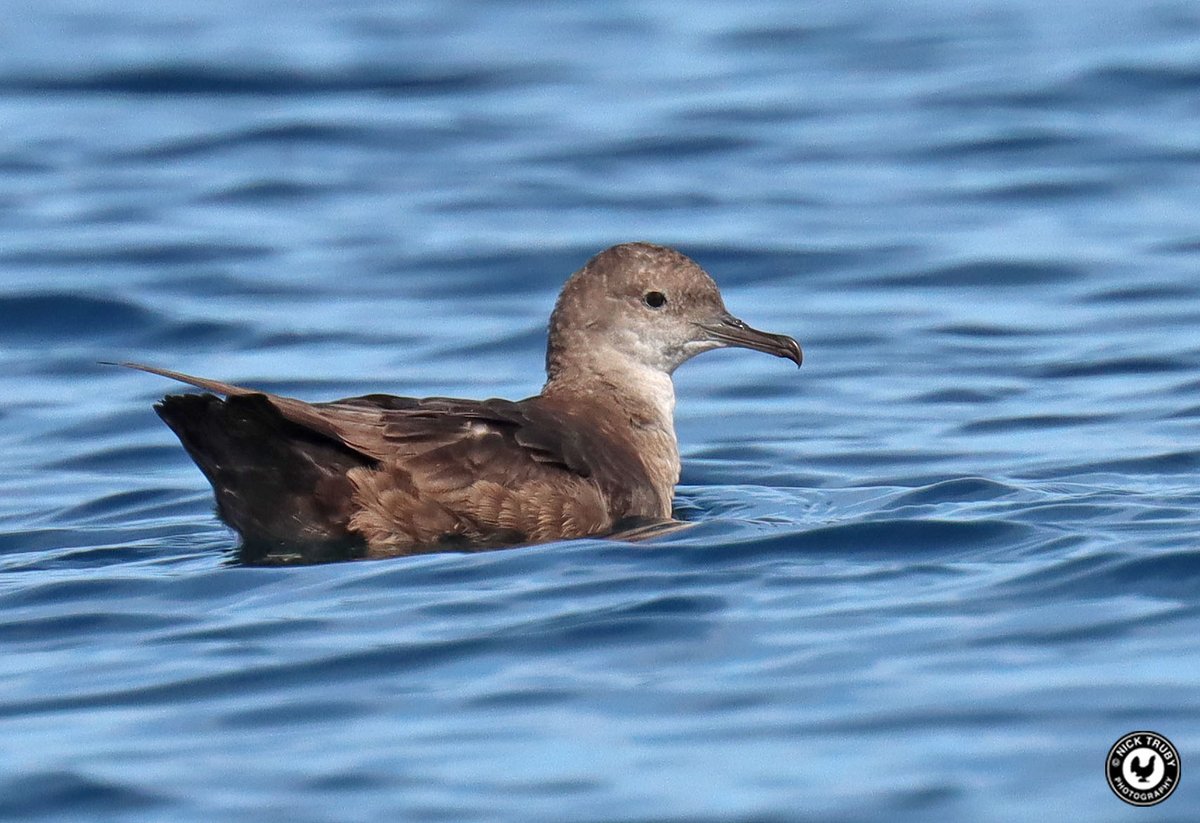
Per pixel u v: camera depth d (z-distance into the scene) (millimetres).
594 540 13172
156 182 26328
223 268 22688
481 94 30516
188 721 9984
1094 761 9039
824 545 12711
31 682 10672
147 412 18031
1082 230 23641
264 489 12961
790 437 17141
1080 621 10859
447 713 9961
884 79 30719
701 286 15531
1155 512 13227
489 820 8734
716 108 29312
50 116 29359
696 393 18859
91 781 9242
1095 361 19109
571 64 32250
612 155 27281
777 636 10891
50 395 18750
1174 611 10938
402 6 36938
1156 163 26062
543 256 22969
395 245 23547
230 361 19828
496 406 14109
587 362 15492
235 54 32406
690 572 12195
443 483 13117
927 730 9477
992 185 25500
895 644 10648
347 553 13094
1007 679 10055
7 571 13070
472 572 12375
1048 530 12781
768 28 34625
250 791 9078
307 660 10773
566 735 9625
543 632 11078
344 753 9484
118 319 21047
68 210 24969
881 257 22859
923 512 13641
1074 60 30656
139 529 14422
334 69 31641
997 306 21188
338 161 27281
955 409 17812
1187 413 17156
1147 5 34438
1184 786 8758
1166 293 21203
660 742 9500
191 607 11914
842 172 26266
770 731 9562
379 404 13602
